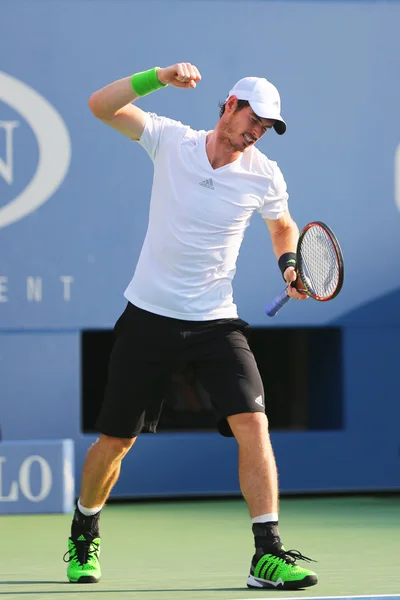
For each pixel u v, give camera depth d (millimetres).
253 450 15414
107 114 15289
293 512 25969
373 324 29047
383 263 29047
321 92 28844
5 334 27656
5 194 27688
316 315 28797
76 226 27938
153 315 15469
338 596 14359
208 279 15570
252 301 28438
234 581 16438
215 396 15617
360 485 29047
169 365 15594
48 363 27812
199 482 28375
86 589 15680
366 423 29094
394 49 29188
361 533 22406
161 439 28250
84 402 36469
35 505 25422
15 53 27766
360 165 28984
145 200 28203
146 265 15578
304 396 33219
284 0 28703
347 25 28969
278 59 28703
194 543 21312
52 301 27812
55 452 25469
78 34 27969
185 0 28328
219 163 15391
